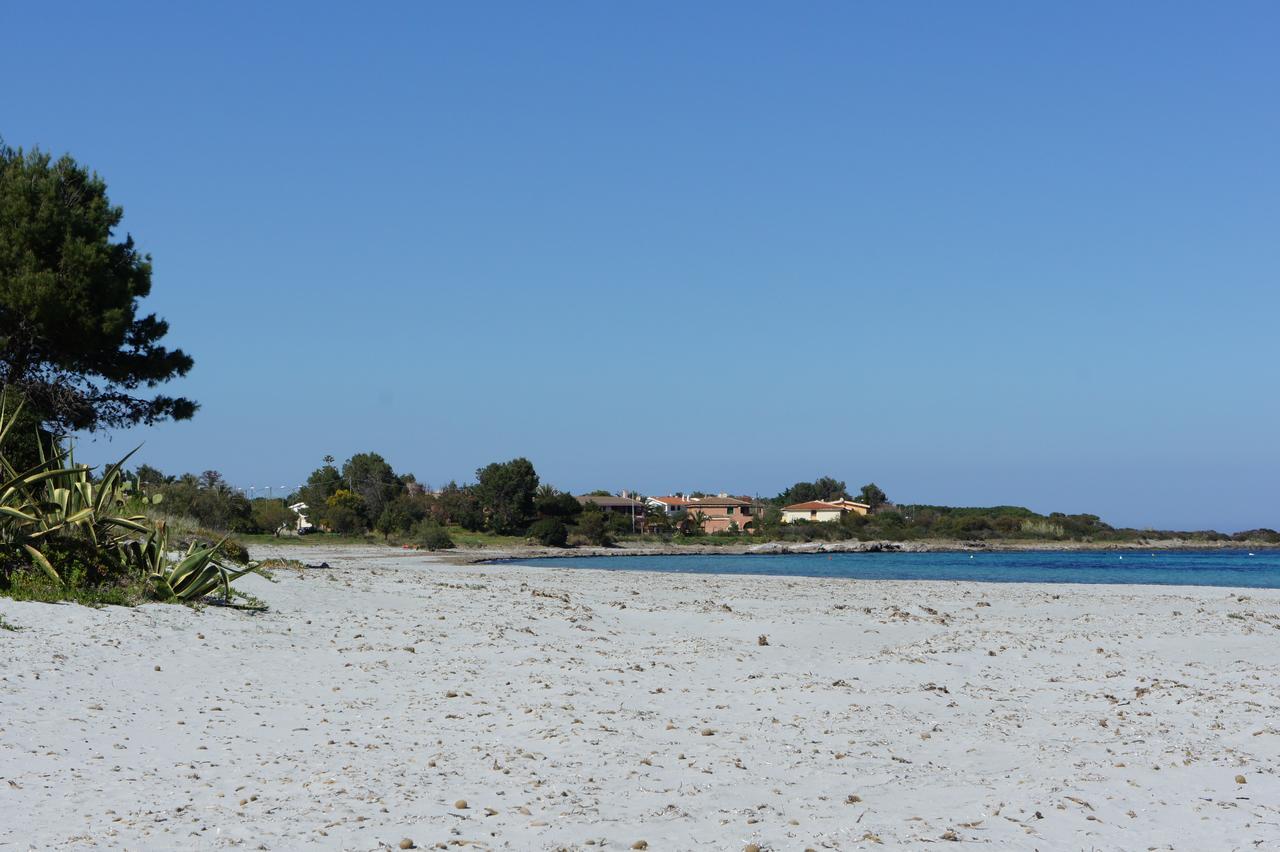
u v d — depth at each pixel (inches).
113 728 402.0
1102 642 727.7
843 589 1434.5
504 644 666.8
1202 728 431.5
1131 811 305.9
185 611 714.8
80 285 1229.7
